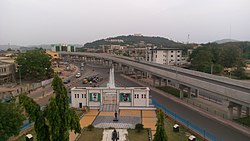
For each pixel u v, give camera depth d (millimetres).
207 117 51469
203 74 75062
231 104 49188
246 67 133625
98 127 45531
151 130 43750
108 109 57938
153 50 150625
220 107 59469
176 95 73125
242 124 46375
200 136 39875
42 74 103062
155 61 148375
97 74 127938
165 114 52281
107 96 59812
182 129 44312
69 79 107500
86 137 40438
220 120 49156
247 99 43188
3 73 95750
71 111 26172
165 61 148125
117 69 147875
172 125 46656
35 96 72500
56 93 24812
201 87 57406
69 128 25797
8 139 38219
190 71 82438
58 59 195625
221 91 50406
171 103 64062
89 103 59938
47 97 71000
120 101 60000
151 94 75812
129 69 130250
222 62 131750
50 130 24141
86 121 49375
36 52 108312
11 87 85438
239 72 107750
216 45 171125
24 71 100562
